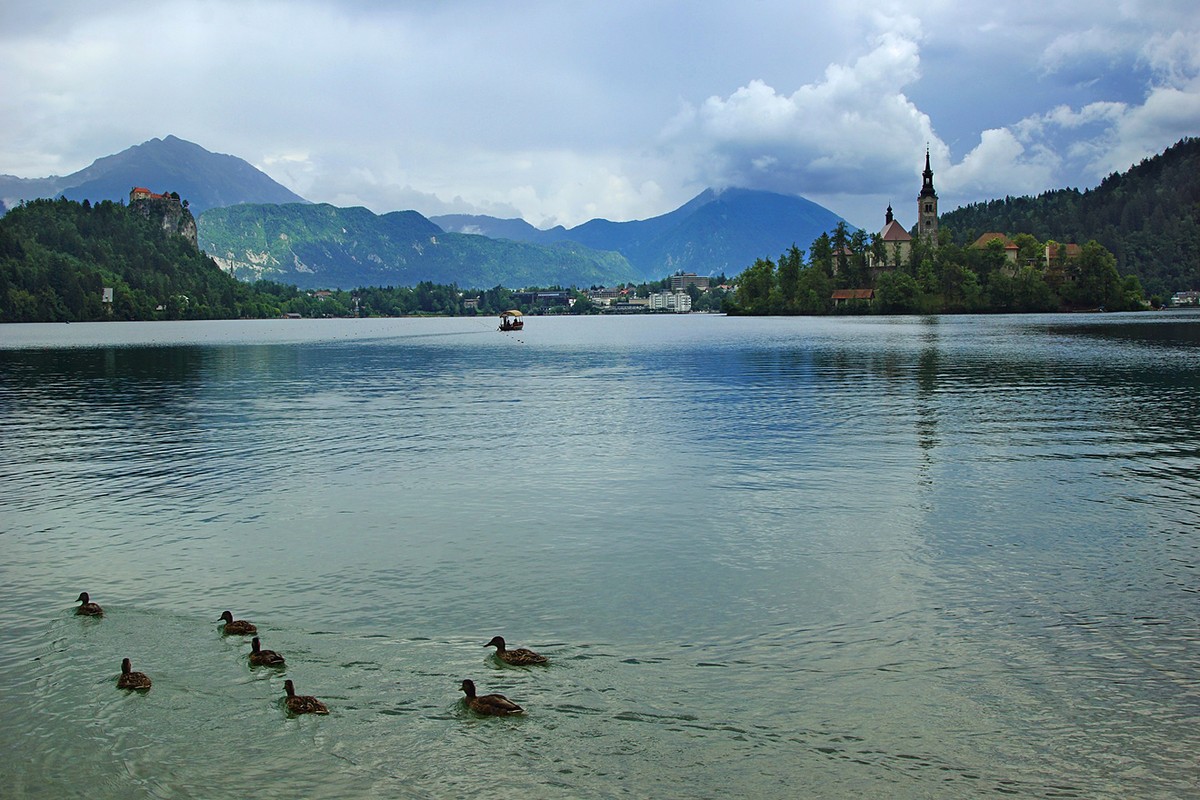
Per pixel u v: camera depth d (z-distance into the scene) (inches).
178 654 761.6
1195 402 2266.2
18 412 2289.6
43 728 649.6
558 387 2930.6
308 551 1035.9
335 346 6028.5
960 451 1609.3
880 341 5428.2
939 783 572.1
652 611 840.9
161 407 2401.6
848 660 734.5
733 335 7047.2
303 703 665.0
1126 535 1063.6
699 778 578.9
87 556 1022.4
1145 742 613.6
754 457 1572.3
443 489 1346.0
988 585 897.5
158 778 589.0
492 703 658.8
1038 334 5861.2
